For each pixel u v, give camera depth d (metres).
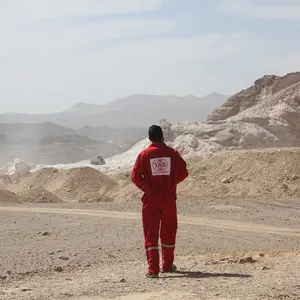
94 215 24.72
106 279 10.18
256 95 108.62
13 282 10.92
